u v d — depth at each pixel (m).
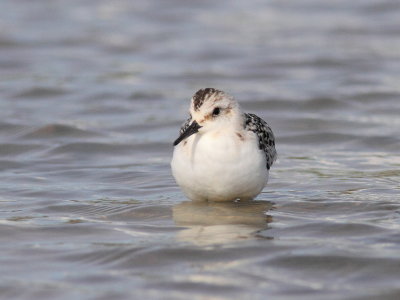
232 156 12.52
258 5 33.72
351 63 26.00
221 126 12.61
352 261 10.52
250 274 10.17
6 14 31.77
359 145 18.23
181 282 9.93
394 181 14.98
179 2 34.09
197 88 23.64
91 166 16.58
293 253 10.84
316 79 24.47
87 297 9.51
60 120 20.36
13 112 21.02
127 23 31.14
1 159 17.17
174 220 12.62
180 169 12.82
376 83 23.73
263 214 12.88
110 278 10.09
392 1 33.25
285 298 9.42
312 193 14.21
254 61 26.41
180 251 10.98
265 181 13.10
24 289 9.76
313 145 18.42
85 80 24.34
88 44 28.42
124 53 27.50
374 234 11.64
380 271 10.22
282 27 30.56
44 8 32.88
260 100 21.86
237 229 12.09
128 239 11.61
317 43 28.39
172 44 28.53
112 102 22.19
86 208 13.41
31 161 17.00
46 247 11.27
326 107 21.61
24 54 27.08
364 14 31.95
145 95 22.80
